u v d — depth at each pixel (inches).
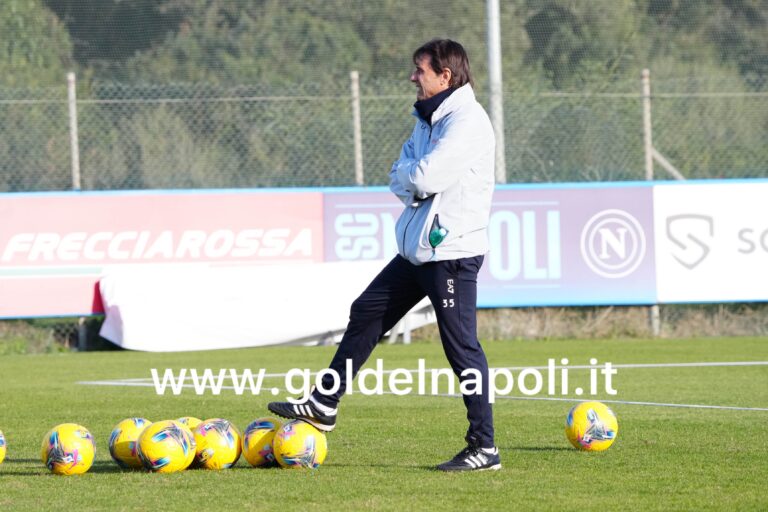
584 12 3026.6
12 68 2751.0
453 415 1196.5
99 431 1103.6
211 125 2449.6
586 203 2154.3
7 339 2075.5
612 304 2155.5
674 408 1241.4
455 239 826.8
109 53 2881.4
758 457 916.6
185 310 1988.2
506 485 794.8
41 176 2362.2
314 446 860.0
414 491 773.9
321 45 2992.1
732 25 3090.6
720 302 2175.2
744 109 2539.4
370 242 2133.4
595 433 949.2
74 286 2060.8
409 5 3041.3
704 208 2171.5
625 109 2444.6
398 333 2116.1
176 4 2972.4
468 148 818.2
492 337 2176.4
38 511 721.6
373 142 2389.3
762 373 1598.2
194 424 904.3
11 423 1166.3
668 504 729.6
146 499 754.2
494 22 2244.1
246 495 762.8
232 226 2106.3
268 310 2004.2
